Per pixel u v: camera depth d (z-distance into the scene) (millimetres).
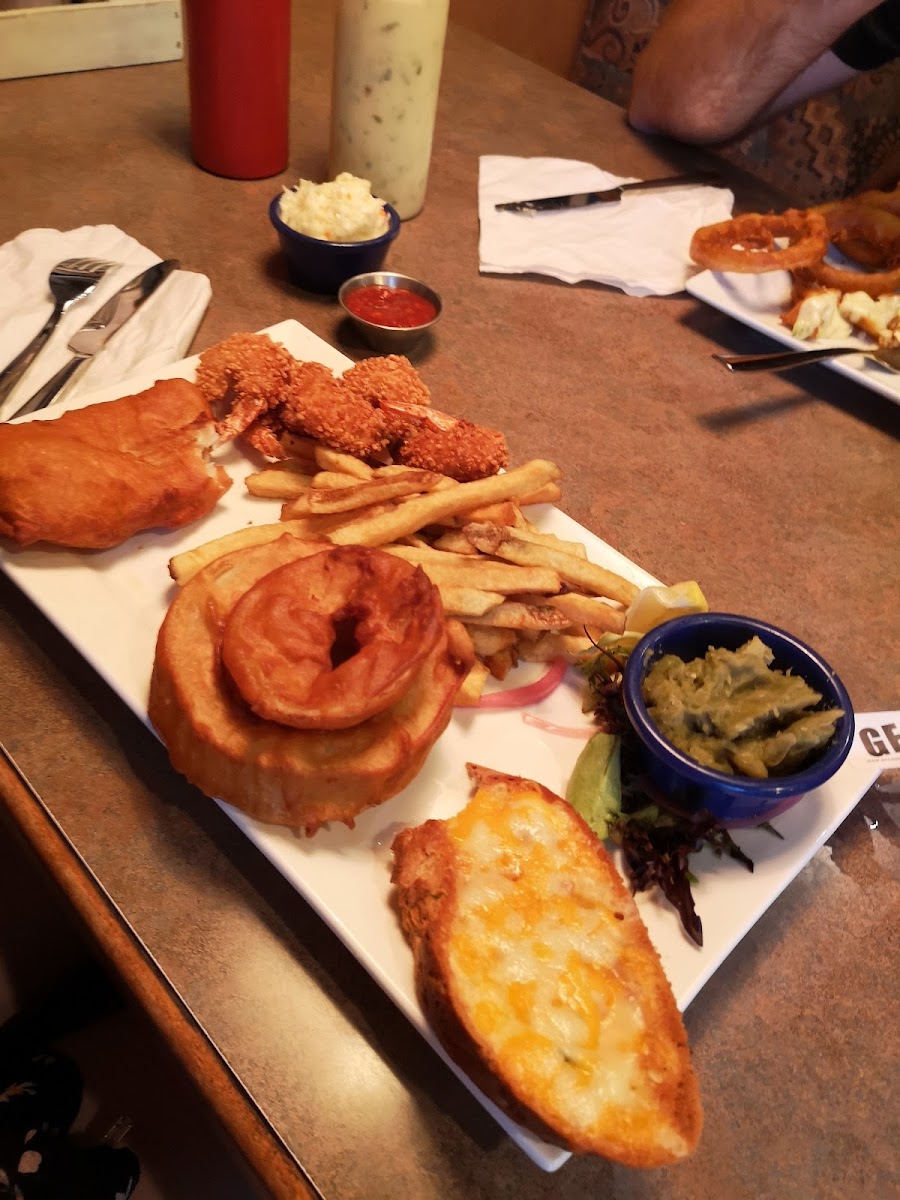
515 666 374
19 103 705
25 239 549
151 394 418
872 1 698
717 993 309
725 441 554
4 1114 451
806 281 629
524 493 394
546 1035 252
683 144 844
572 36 1207
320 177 693
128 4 745
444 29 587
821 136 1005
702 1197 264
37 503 352
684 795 318
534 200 691
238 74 616
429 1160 259
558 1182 260
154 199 641
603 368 587
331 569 317
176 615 317
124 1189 441
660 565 462
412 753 302
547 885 286
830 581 477
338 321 572
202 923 297
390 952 278
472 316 602
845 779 353
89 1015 501
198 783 303
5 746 329
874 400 613
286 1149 255
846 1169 277
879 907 344
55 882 304
